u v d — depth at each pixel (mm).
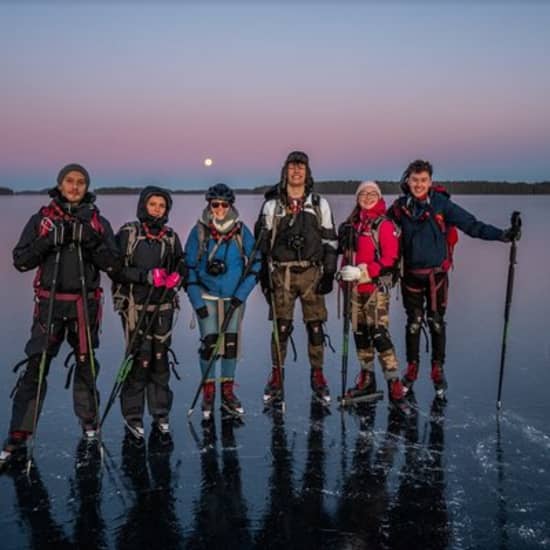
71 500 3484
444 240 5008
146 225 4277
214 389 4793
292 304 5031
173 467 3902
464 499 3469
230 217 4664
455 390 5340
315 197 4938
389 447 4191
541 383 5492
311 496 3525
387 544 3039
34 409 3969
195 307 4645
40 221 3910
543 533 3119
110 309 8867
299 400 5160
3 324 7941
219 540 3084
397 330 7754
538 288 10594
